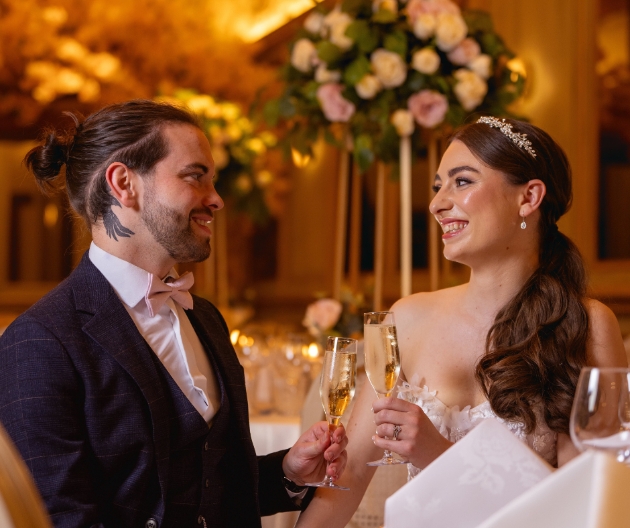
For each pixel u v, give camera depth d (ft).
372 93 11.83
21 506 3.49
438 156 15.93
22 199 33.30
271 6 29.01
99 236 6.12
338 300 13.82
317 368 11.71
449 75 12.24
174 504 5.77
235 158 20.10
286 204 30.78
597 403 4.39
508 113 12.45
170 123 6.10
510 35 21.62
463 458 4.49
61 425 5.29
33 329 5.48
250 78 27.94
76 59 25.89
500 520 3.93
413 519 4.48
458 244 7.12
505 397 6.70
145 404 5.64
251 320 31.22
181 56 27.30
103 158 6.00
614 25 18.85
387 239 25.12
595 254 19.30
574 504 3.85
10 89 26.50
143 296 5.98
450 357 7.35
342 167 13.80
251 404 11.28
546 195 7.15
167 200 5.98
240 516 6.35
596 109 19.33
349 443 7.18
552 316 6.95
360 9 12.09
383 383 5.93
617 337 7.13
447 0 12.32
